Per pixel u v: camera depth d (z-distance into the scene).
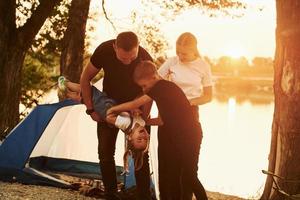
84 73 6.30
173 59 6.51
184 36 6.33
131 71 6.21
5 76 12.29
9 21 12.32
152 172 7.27
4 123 12.30
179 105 5.48
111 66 6.21
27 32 12.45
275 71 7.41
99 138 6.31
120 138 8.59
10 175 7.66
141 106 6.04
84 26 14.12
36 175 7.66
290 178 7.18
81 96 6.44
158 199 6.99
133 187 7.21
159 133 5.57
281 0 7.19
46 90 13.70
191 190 5.62
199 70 6.38
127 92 6.25
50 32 16.42
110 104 6.13
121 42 5.86
